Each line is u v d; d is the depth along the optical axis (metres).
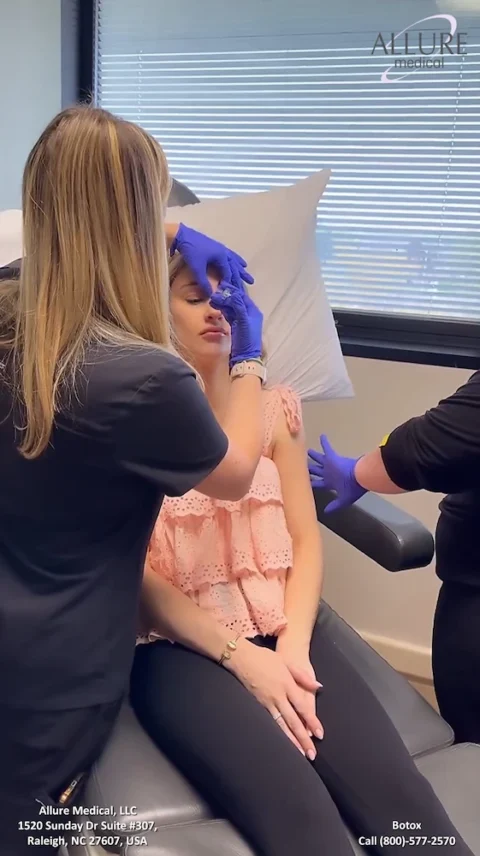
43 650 0.93
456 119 1.82
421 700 1.25
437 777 1.11
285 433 1.34
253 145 2.04
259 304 1.54
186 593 1.18
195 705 1.05
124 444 0.89
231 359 1.17
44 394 0.87
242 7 1.96
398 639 1.98
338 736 1.05
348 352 1.85
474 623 1.25
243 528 1.23
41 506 0.91
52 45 2.03
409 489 1.26
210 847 0.94
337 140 1.94
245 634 1.18
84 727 0.97
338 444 1.92
